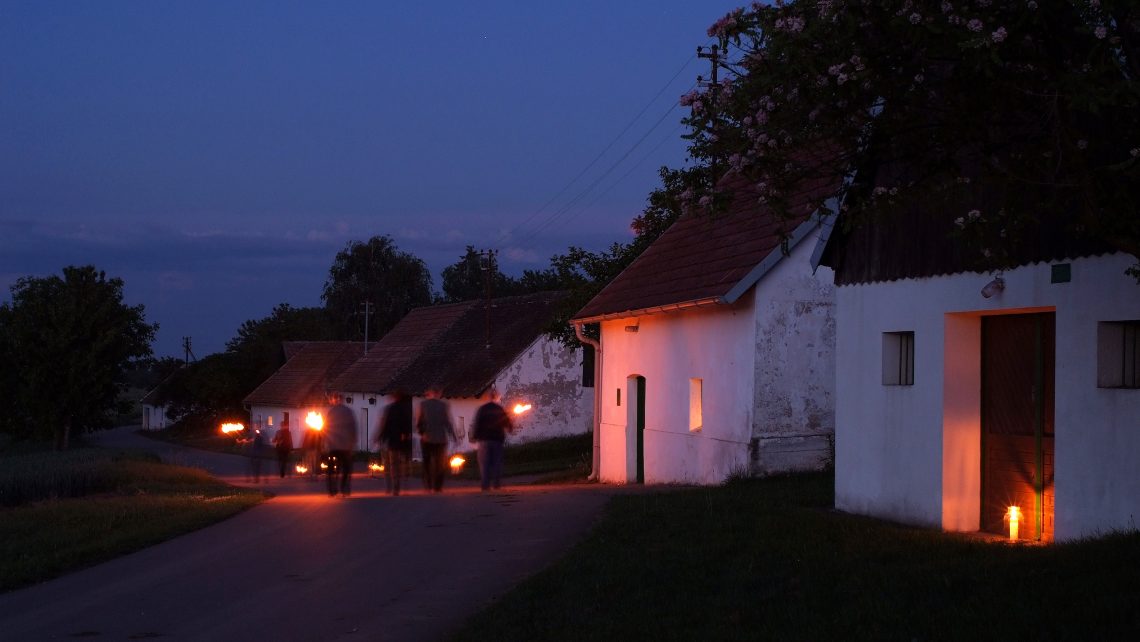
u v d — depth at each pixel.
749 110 8.79
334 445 19.52
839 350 13.46
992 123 8.35
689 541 10.83
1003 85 7.95
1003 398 11.37
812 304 18.53
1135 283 9.18
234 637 8.34
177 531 14.22
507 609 8.59
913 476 12.00
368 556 11.68
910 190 8.78
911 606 7.34
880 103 8.47
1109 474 9.41
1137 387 9.48
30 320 52.88
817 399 18.50
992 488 11.45
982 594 7.39
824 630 6.96
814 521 11.75
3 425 52.91
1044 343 10.79
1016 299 10.49
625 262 30.97
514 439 43.47
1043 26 7.70
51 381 52.56
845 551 9.69
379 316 81.62
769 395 18.20
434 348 51.47
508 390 43.50
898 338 12.62
